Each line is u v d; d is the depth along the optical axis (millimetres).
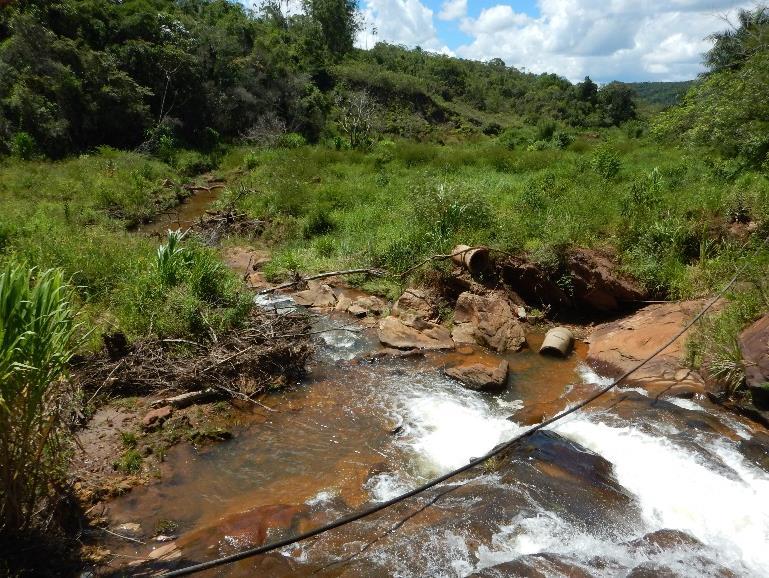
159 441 5812
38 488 4414
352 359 8219
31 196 16781
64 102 25297
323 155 25156
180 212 18891
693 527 4562
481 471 5391
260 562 4109
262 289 11164
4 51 24984
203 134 33312
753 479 5086
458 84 73438
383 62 71000
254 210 16875
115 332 7059
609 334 8812
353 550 4277
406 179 18969
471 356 8445
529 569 3945
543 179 14805
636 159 20203
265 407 6699
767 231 9727
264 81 39844
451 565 4105
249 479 5410
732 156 14609
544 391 7449
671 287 9305
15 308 3744
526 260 10109
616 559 4125
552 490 4879
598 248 10000
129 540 4480
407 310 9727
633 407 6445
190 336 7516
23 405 3824
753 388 5988
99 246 10117
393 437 6238
